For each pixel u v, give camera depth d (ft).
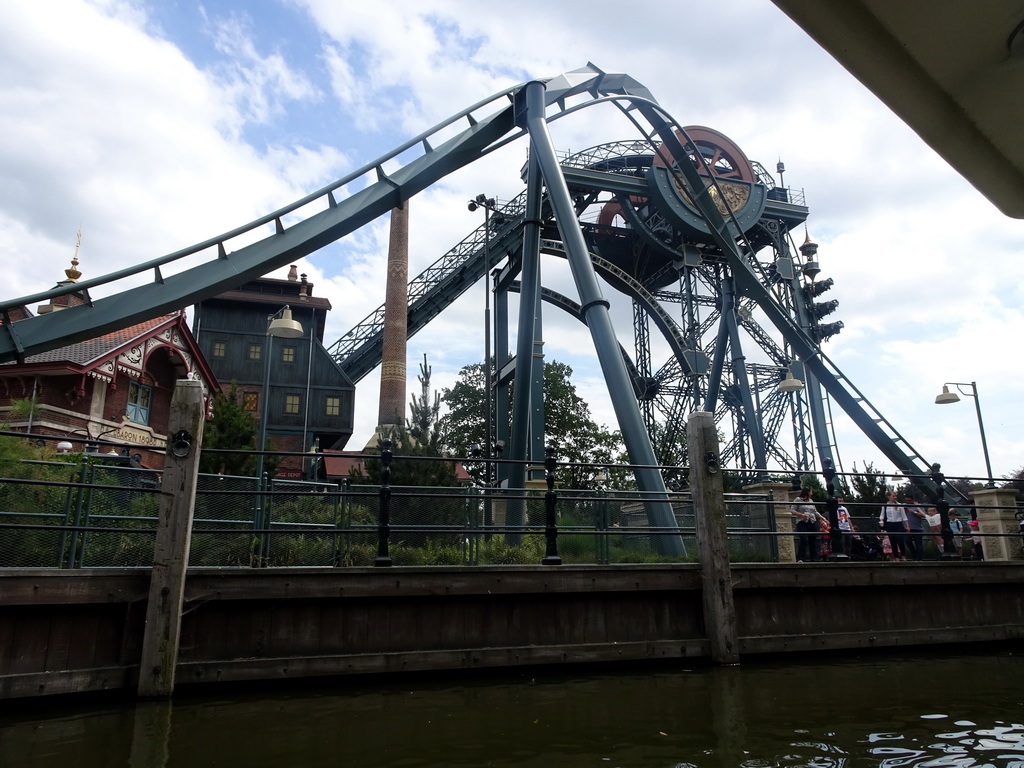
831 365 98.84
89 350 80.18
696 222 123.75
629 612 33.06
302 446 144.66
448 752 19.94
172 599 26.55
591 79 80.79
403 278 139.03
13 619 25.40
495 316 132.05
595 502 39.83
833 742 21.12
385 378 133.28
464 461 33.60
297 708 24.62
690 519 45.98
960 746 20.84
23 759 19.15
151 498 35.24
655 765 18.97
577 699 26.08
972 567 39.99
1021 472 209.15
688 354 133.39
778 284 142.00
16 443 44.96
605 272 147.02
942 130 7.89
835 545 39.22
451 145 68.28
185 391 28.68
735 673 31.07
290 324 62.54
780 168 150.10
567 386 177.27
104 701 25.52
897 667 32.99
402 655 28.99
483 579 30.81
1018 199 8.89
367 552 36.60
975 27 6.42
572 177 120.47
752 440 132.26
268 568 28.32
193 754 19.66
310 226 61.93
